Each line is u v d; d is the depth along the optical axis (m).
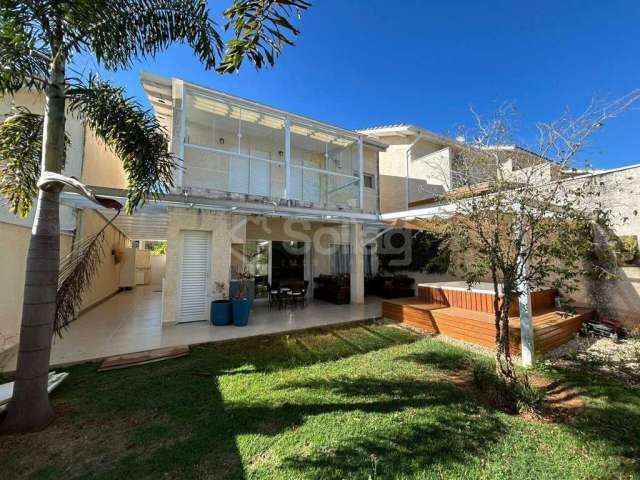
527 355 4.72
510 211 3.93
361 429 2.94
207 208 7.31
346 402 3.50
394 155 14.30
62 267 3.64
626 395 3.70
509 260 3.96
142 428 2.96
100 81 3.78
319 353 5.35
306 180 11.18
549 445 2.72
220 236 7.76
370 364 4.80
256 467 2.41
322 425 3.01
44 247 3.04
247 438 2.79
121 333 6.46
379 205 12.96
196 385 3.96
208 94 7.66
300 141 10.73
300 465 2.42
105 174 10.21
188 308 7.45
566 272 3.79
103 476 2.31
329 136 10.30
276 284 11.01
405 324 7.49
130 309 9.21
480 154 4.45
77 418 3.13
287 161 8.77
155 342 5.80
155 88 7.56
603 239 6.48
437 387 3.93
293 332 6.73
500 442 2.76
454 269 4.91
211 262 7.66
